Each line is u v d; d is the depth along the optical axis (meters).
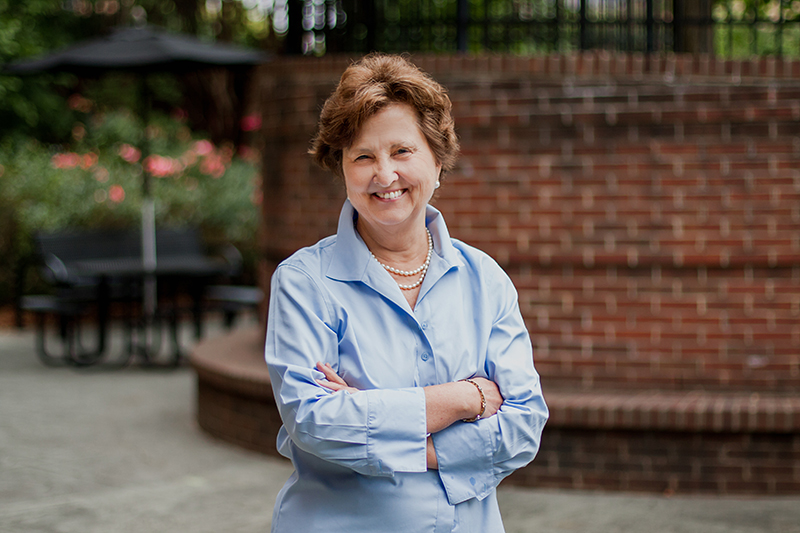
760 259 4.68
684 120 4.69
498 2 6.25
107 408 6.57
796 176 4.64
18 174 11.34
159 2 15.62
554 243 4.84
